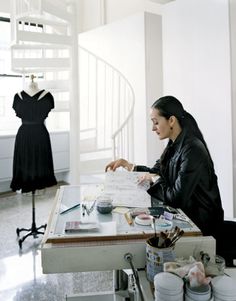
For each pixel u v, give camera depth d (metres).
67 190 1.83
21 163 3.11
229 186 3.30
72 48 3.94
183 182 1.49
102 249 1.18
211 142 3.45
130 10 5.22
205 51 3.44
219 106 3.34
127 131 4.25
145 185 1.72
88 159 4.56
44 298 2.15
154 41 4.24
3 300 2.13
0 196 4.80
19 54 4.47
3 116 5.46
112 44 4.62
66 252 1.17
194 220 1.55
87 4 5.93
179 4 3.68
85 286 2.30
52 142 5.17
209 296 0.99
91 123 4.88
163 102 1.66
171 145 1.71
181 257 1.20
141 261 1.21
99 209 1.43
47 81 4.06
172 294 0.98
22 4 3.63
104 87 4.69
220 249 1.52
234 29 3.15
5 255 2.79
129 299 1.55
